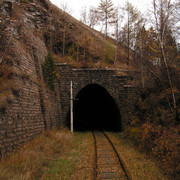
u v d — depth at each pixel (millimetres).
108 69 20438
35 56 15453
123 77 20266
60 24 27984
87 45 28594
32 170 6762
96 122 32812
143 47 15664
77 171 7480
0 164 6691
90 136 17234
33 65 14555
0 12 12930
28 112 11016
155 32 14039
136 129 14820
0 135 7516
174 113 11305
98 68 20344
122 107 19672
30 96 11859
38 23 23172
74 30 29938
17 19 14352
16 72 10430
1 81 9258
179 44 13352
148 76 18609
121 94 19938
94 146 12531
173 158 7836
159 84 15680
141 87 19219
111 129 23719
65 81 19797
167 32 12852
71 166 8031
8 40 11414
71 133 16953
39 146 9805
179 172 6973
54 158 9062
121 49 35156
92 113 34188
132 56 32156
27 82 11688
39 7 24469
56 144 11422
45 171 7191
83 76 20125
